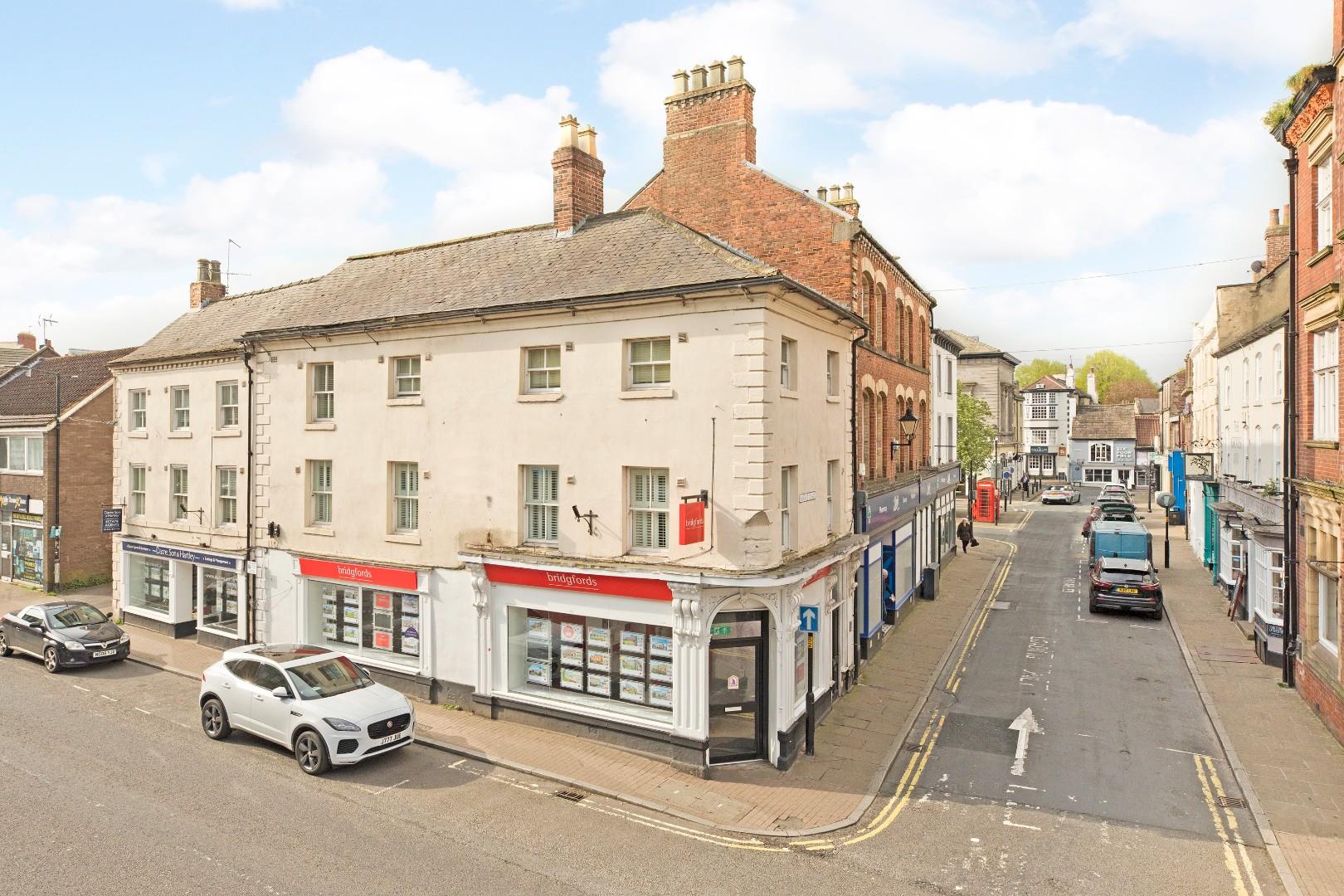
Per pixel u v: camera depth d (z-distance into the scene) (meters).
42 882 8.36
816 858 9.52
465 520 14.59
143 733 13.10
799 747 13.02
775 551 12.26
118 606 21.52
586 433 13.27
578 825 10.25
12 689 15.46
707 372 12.20
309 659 12.84
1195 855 9.66
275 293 20.31
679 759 12.15
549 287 13.95
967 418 42.50
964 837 10.09
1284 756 12.60
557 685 13.85
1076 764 12.45
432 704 14.85
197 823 9.86
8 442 26.72
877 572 18.98
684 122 18.72
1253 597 20.11
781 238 17.45
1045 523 44.66
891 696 15.80
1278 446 20.53
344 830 9.84
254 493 17.67
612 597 12.95
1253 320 24.09
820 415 14.79
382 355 15.62
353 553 16.05
